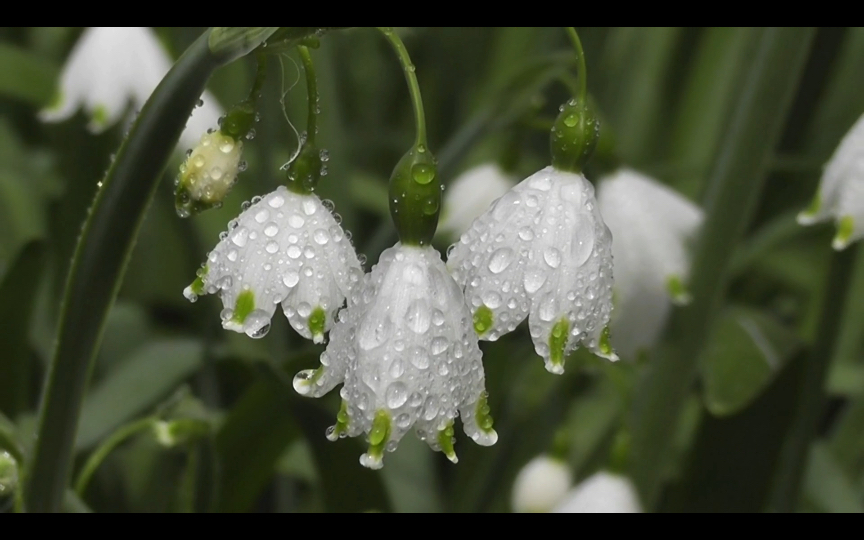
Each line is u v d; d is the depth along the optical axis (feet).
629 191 1.10
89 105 1.18
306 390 0.90
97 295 0.92
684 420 1.40
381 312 0.89
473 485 1.25
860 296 1.47
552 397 1.29
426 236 0.90
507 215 0.91
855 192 0.99
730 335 1.10
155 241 1.50
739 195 1.08
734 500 1.11
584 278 0.90
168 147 0.90
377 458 0.88
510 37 1.70
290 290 0.90
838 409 1.55
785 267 1.60
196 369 1.18
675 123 1.63
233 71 1.52
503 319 0.90
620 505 1.07
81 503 0.99
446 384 0.89
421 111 0.90
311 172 0.91
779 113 1.07
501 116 1.15
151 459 1.29
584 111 0.92
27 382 1.09
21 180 1.47
